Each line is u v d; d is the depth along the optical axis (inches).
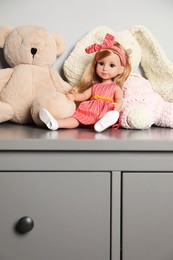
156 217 38.3
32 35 50.4
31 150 36.9
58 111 44.7
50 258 38.4
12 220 37.8
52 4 54.7
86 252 38.5
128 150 37.1
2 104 47.5
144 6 55.1
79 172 37.6
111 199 38.0
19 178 37.3
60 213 38.0
